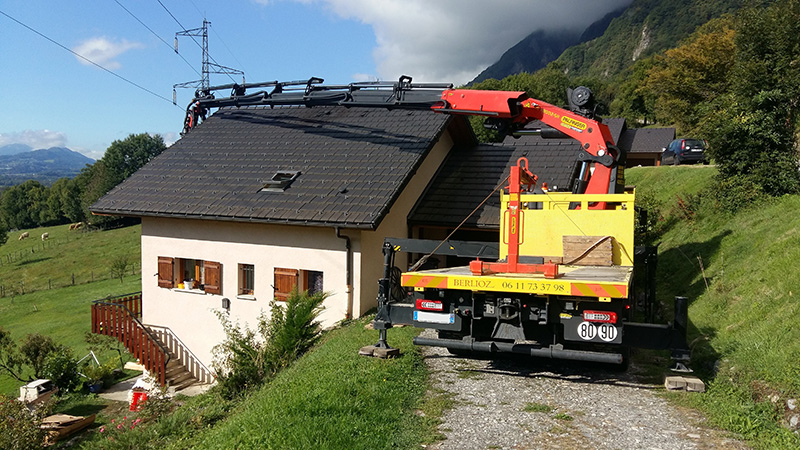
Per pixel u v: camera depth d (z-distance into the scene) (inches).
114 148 3339.1
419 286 292.5
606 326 261.0
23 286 1808.6
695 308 400.8
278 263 564.1
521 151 705.0
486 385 286.7
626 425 229.5
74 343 1095.6
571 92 405.7
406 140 625.0
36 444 445.7
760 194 534.3
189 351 611.2
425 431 223.5
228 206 566.9
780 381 233.3
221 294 593.0
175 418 342.0
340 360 327.0
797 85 532.1
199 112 752.3
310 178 588.4
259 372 407.2
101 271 1975.9
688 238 580.1
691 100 1590.8
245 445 217.6
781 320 290.4
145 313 634.2
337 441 207.9
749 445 206.4
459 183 657.0
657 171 976.9
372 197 532.1
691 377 274.7
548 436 218.2
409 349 350.0
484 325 292.2
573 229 342.3
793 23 558.3
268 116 760.3
